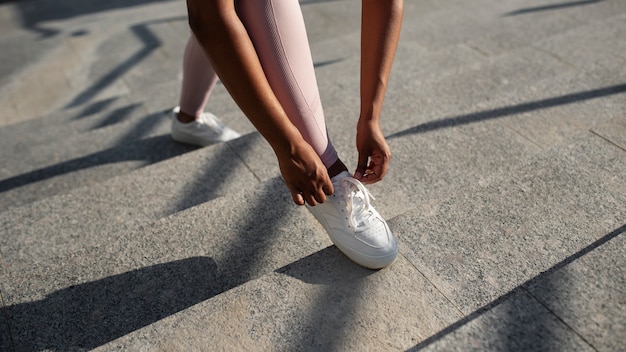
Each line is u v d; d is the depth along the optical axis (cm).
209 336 128
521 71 274
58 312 152
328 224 147
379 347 123
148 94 431
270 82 136
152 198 215
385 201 187
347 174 146
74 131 368
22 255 192
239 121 303
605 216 151
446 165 202
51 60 611
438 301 132
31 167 283
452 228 153
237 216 181
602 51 281
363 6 144
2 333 147
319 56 478
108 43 638
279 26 131
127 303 154
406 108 252
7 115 518
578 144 180
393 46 142
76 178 264
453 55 349
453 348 118
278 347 125
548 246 143
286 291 138
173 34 645
